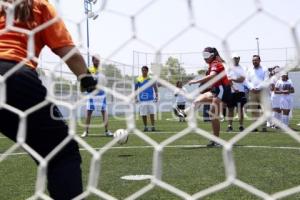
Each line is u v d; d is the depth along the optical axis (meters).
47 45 2.06
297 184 4.17
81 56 2.04
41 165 1.37
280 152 6.68
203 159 5.94
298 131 10.71
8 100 1.88
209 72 5.67
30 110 1.44
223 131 11.11
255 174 4.74
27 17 1.98
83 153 6.95
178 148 7.36
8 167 5.54
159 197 3.60
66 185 1.94
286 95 11.34
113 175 4.79
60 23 2.05
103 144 8.41
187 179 4.49
